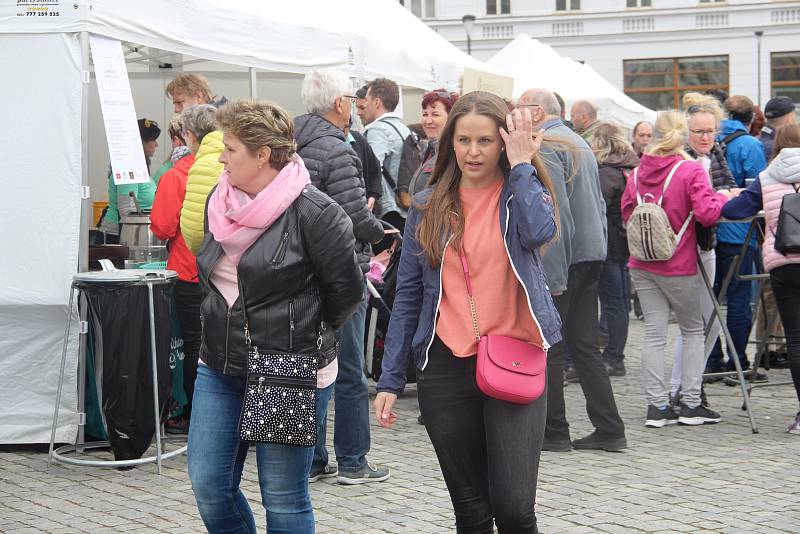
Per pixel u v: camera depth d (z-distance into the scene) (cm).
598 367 641
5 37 622
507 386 338
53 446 607
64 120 623
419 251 361
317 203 346
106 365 586
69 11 619
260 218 338
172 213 636
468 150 348
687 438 677
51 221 623
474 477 361
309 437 339
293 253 341
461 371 354
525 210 341
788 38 3606
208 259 350
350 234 348
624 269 934
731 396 821
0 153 623
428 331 355
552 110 622
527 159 347
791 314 664
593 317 640
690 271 685
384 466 602
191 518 499
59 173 623
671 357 1033
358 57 884
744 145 873
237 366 345
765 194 656
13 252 623
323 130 546
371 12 1016
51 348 628
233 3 754
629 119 1823
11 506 521
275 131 344
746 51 3625
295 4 865
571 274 623
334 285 348
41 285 621
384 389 362
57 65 621
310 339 347
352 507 519
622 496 539
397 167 831
